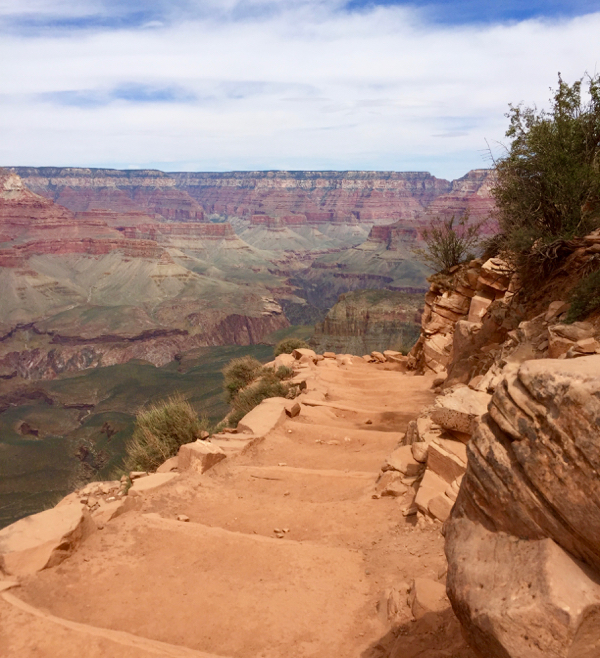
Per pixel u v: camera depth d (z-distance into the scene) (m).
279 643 5.61
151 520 8.57
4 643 5.36
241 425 14.75
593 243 13.49
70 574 6.93
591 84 13.94
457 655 4.65
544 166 14.10
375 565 7.23
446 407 9.18
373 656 5.26
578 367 3.36
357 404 18.58
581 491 3.08
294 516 9.23
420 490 8.66
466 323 18.56
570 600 3.02
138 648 5.28
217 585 6.79
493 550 3.59
